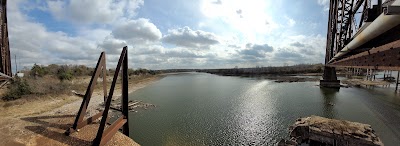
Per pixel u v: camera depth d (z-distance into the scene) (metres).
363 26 7.00
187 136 21.19
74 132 7.31
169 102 38.78
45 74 54.19
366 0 7.41
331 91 48.56
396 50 4.28
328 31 36.38
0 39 8.55
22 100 26.89
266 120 26.20
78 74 71.69
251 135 21.39
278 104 34.97
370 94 44.22
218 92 51.38
